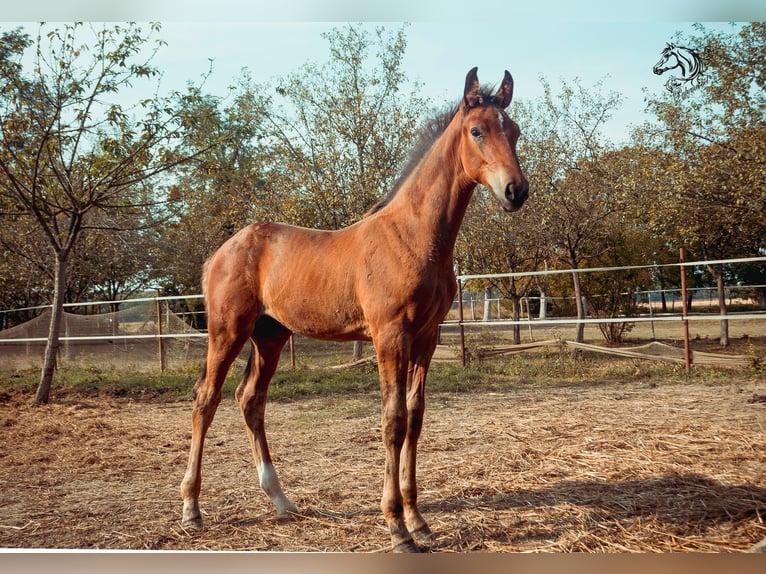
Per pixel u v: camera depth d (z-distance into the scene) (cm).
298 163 1245
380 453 499
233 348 375
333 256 346
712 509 335
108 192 871
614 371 907
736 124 1028
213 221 1655
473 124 313
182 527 345
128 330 1358
